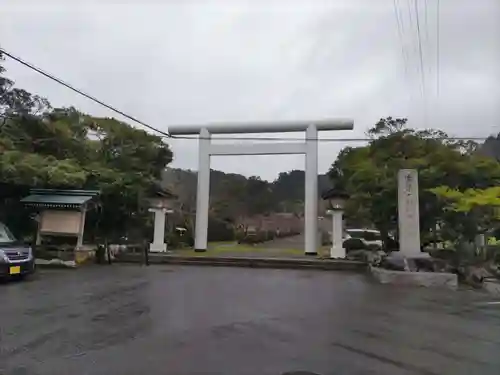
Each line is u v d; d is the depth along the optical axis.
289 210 44.38
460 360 5.08
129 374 4.39
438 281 11.94
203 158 21.97
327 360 4.98
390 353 5.32
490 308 8.60
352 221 20.33
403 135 16.05
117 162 19.69
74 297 9.11
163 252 20.23
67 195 15.81
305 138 21.06
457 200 13.30
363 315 7.68
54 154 17.80
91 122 19.56
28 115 17.19
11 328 6.31
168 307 8.06
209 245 28.83
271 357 5.04
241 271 15.22
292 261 17.02
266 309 8.03
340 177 20.03
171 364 4.73
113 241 19.48
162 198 20.78
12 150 15.56
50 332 6.09
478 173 14.68
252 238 31.78
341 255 18.70
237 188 40.53
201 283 11.64
